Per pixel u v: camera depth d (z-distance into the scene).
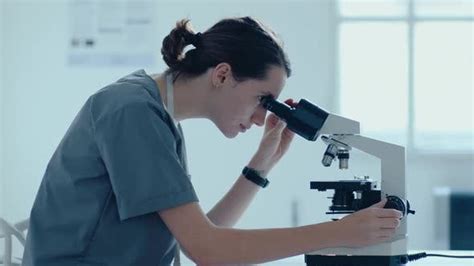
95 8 4.39
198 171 4.40
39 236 1.54
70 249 1.52
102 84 4.41
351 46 4.57
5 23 4.41
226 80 1.55
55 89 4.43
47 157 4.44
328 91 4.41
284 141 1.92
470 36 4.59
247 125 1.62
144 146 1.45
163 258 1.56
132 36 4.38
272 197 4.40
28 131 4.44
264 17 4.40
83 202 1.52
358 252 1.57
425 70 4.61
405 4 4.56
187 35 1.58
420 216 4.51
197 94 1.58
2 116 4.41
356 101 4.59
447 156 4.52
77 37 4.41
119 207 1.45
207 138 4.39
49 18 4.41
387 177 1.62
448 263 1.83
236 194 1.91
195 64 1.56
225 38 1.54
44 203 1.56
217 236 1.44
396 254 1.58
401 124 4.58
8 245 1.71
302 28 4.41
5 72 4.43
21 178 4.45
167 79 1.60
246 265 1.69
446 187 4.53
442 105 4.62
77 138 1.54
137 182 1.45
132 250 1.52
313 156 4.36
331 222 1.48
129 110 1.47
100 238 1.51
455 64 4.60
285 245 1.44
